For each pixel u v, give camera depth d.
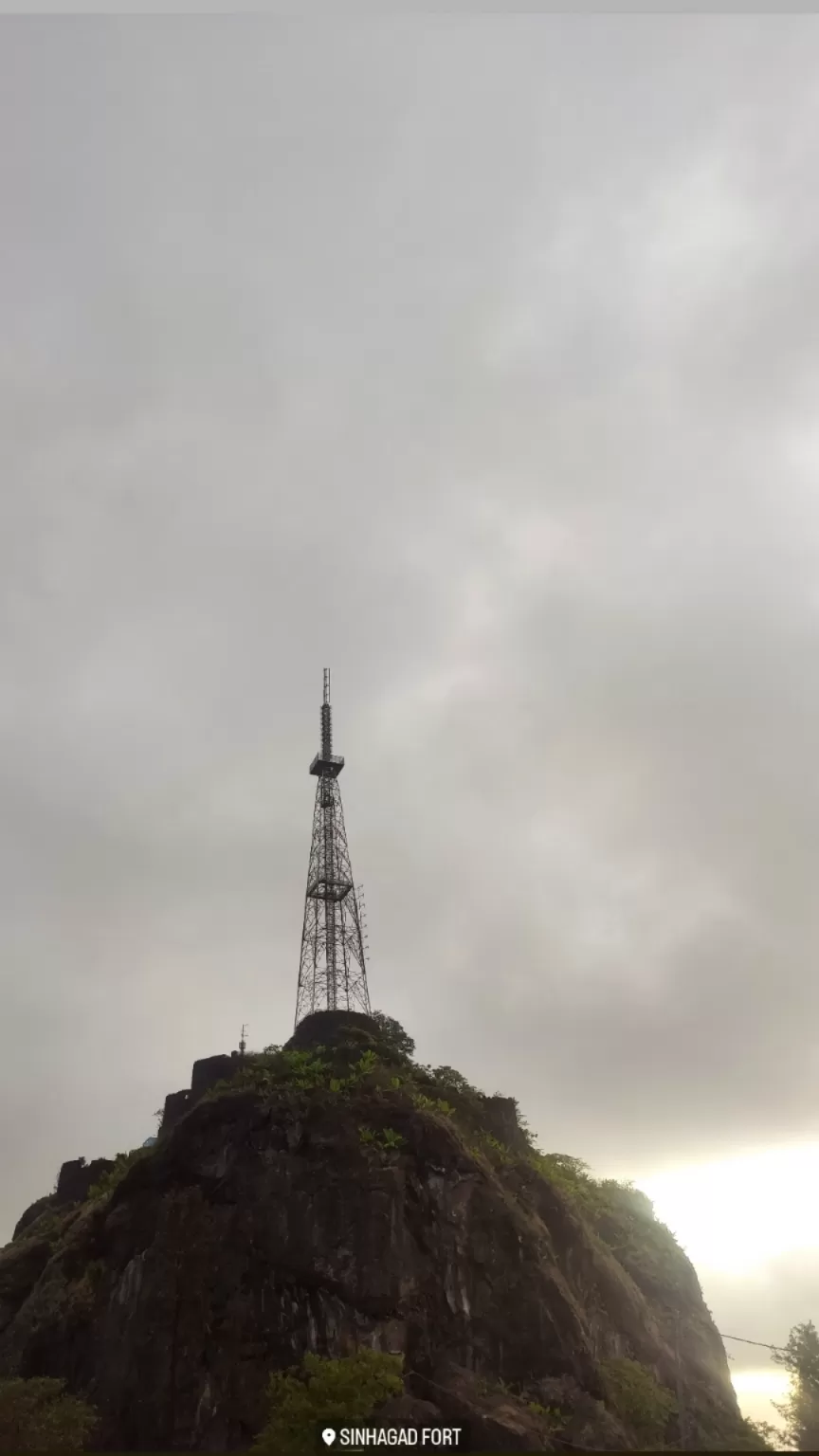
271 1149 114.12
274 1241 107.50
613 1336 117.94
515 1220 111.75
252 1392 99.12
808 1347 107.00
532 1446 89.69
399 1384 90.06
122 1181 119.62
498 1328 104.38
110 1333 105.31
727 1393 132.00
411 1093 123.12
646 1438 101.38
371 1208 107.56
